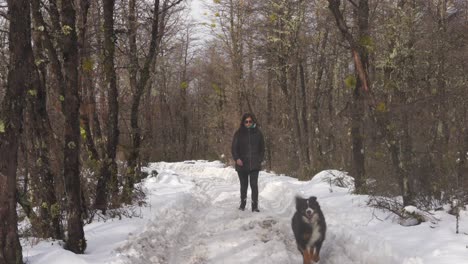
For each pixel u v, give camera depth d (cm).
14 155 428
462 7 1277
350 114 1018
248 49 2459
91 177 845
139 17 1152
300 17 1873
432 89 969
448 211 669
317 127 1917
